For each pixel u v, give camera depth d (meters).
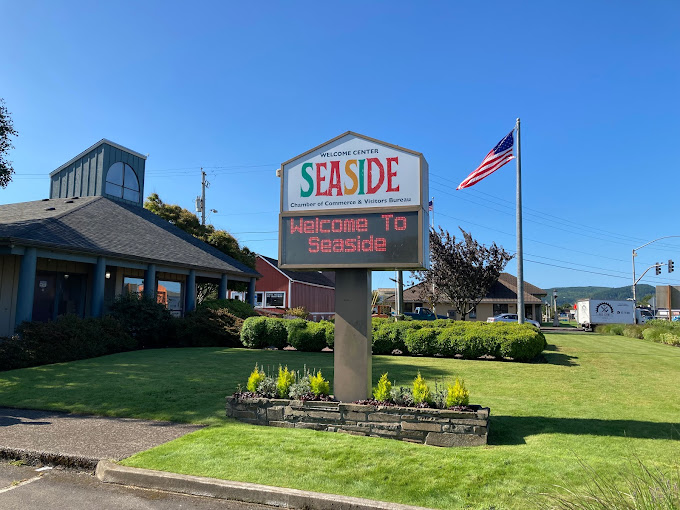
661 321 28.91
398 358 14.02
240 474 4.94
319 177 7.41
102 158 21.53
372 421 6.38
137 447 5.80
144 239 18.59
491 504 4.23
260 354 14.48
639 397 8.87
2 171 14.71
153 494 4.78
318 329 15.34
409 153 7.08
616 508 3.43
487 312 46.09
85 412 7.49
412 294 49.28
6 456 5.73
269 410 6.85
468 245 30.23
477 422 5.96
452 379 10.48
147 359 12.95
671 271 42.50
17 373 10.55
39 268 15.26
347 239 7.06
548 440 6.09
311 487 4.65
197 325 16.81
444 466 5.10
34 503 4.52
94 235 15.95
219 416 7.20
